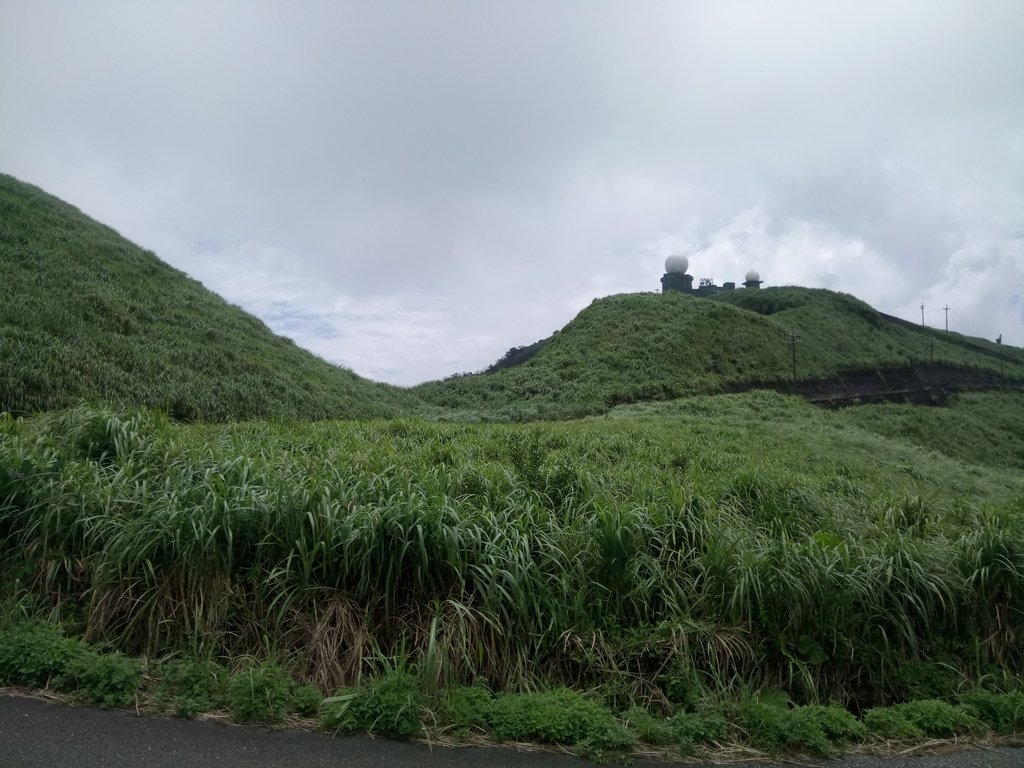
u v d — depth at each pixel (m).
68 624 3.92
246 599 4.07
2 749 2.77
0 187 23.72
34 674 3.33
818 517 6.79
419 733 3.16
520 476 6.38
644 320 43.12
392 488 4.94
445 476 5.59
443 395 35.06
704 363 38.78
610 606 4.32
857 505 7.79
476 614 3.96
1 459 4.60
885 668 4.34
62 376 12.41
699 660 4.11
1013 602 4.80
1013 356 63.78
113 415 6.11
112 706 3.19
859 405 37.16
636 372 35.81
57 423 6.03
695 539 4.95
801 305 55.31
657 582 4.46
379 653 3.71
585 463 8.99
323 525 4.21
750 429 19.14
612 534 4.48
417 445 10.16
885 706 4.19
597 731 3.20
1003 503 10.27
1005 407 44.34
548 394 32.88
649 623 4.30
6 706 3.12
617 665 3.99
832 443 18.50
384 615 4.02
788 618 4.29
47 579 4.14
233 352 19.66
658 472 9.57
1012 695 3.96
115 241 25.16
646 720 3.42
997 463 31.23
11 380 11.12
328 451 7.05
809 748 3.33
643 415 23.77
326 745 3.01
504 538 4.39
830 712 3.59
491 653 3.90
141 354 15.84
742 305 63.19
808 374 41.25
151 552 4.08
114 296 18.83
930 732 3.66
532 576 4.20
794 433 19.19
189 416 14.12
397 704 3.21
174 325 19.72
